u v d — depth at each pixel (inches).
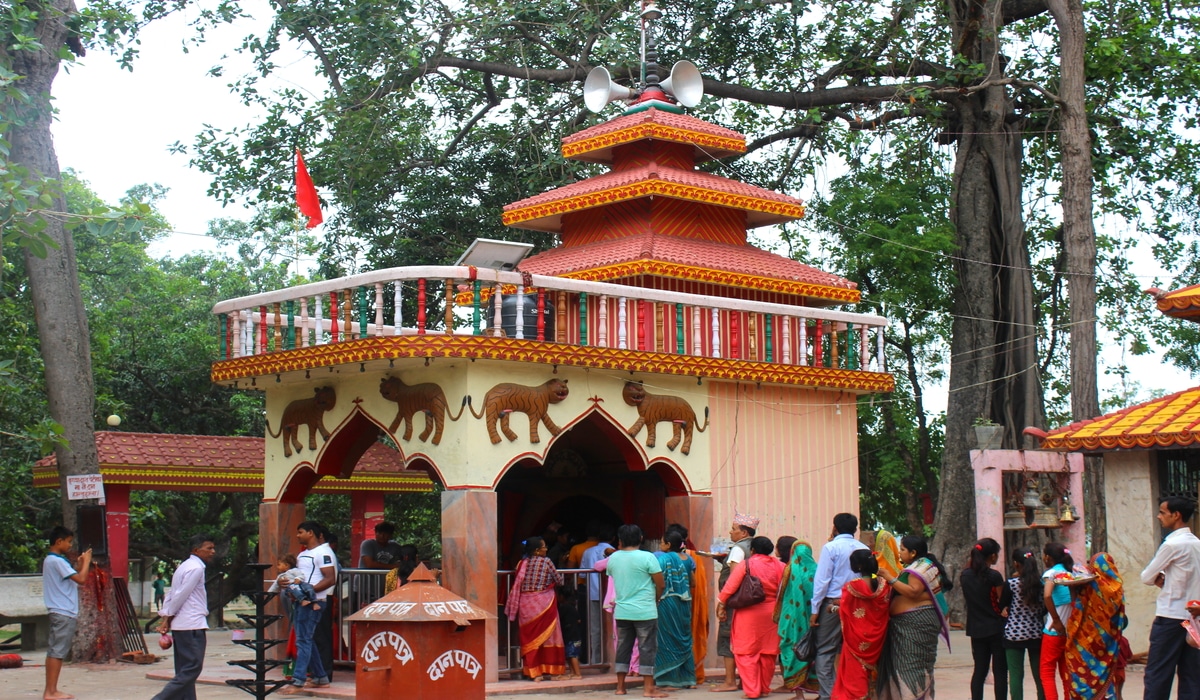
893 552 449.7
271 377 538.3
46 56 629.0
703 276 600.7
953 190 907.4
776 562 468.1
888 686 389.7
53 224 636.1
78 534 622.2
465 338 466.6
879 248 869.2
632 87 889.5
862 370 604.7
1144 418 553.0
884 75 951.6
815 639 436.5
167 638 401.4
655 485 610.9
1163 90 918.4
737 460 563.2
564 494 647.8
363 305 485.7
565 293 603.2
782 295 655.8
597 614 520.7
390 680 336.5
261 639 409.1
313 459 545.6
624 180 636.7
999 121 903.1
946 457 871.1
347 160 858.8
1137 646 550.6
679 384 546.9
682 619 490.3
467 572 470.3
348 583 535.5
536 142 884.6
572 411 509.0
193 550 405.4
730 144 678.5
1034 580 394.3
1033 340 883.4
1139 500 553.9
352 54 880.9
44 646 716.7
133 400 1052.5
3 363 486.3
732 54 978.7
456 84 969.5
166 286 1124.5
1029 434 575.8
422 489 828.0
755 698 456.4
